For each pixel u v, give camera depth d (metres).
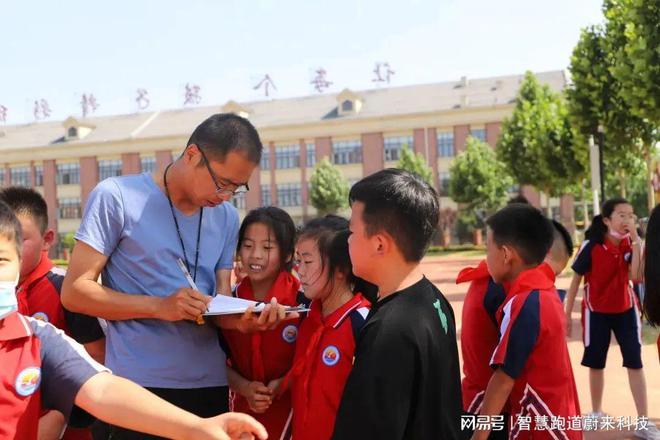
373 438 1.61
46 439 2.23
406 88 44.28
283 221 2.83
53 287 2.64
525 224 2.64
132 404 1.52
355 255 1.88
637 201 40.78
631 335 4.42
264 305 2.26
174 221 2.44
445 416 1.73
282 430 2.74
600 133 13.23
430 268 22.41
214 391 2.47
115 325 2.39
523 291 2.51
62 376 1.59
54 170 44.28
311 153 41.16
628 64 10.55
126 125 46.94
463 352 3.07
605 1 14.69
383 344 1.67
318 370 2.40
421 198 1.83
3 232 1.52
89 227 2.29
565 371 2.48
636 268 4.36
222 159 2.25
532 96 26.86
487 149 33.56
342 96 41.31
